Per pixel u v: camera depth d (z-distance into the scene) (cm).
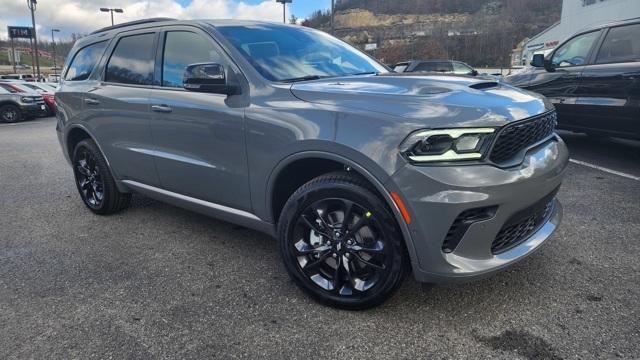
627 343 230
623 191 480
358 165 242
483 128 229
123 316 271
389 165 232
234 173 310
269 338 246
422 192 228
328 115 257
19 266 344
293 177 296
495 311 262
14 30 4494
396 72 360
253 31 350
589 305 265
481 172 228
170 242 382
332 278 273
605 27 612
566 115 653
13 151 935
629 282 290
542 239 273
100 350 240
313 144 258
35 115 1689
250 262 339
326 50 371
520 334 241
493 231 237
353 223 257
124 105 389
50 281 318
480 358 224
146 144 378
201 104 323
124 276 322
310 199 266
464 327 249
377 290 254
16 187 599
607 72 593
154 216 450
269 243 374
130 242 385
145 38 392
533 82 698
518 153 250
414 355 228
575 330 242
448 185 224
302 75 321
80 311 278
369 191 246
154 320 266
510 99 259
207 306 279
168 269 331
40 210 489
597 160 623
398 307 270
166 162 360
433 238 231
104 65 431
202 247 369
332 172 264
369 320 259
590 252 334
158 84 370
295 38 366
